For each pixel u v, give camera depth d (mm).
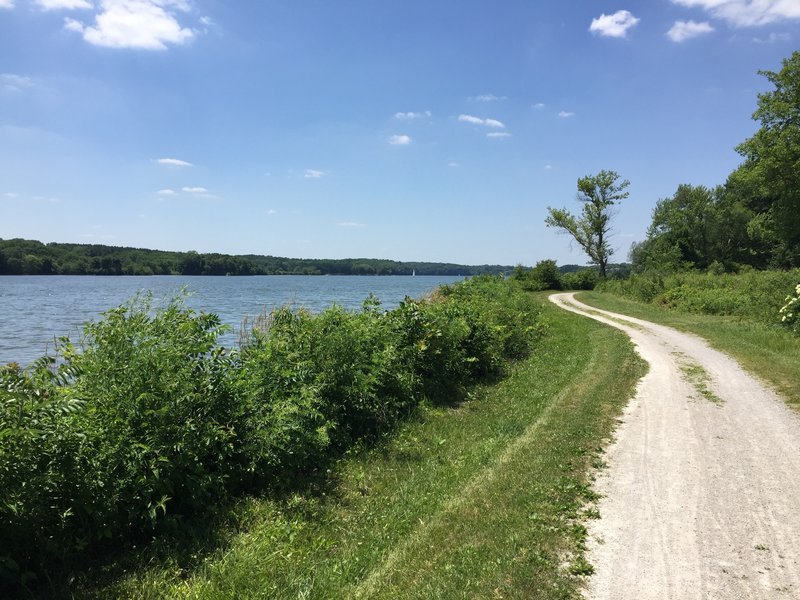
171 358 5410
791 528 4648
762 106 42375
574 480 5828
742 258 67312
